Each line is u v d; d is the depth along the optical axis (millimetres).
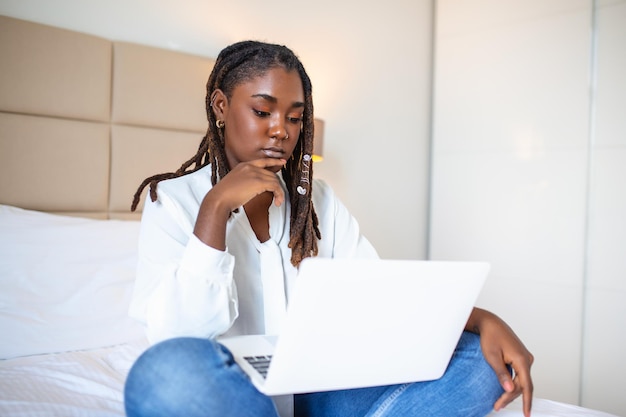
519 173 2441
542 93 2365
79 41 1791
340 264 578
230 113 954
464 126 2670
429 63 2883
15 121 1664
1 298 1340
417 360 723
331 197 1163
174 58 2006
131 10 1966
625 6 2131
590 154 2217
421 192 2854
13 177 1659
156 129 1970
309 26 2420
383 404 803
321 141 2203
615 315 2131
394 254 2744
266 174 815
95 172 1818
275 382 616
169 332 748
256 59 924
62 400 1007
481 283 708
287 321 585
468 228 2643
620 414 2107
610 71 2170
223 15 2182
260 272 979
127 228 1615
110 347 1394
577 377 2230
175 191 945
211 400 613
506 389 783
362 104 2600
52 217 1556
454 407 779
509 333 815
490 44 2562
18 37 1674
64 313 1383
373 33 2637
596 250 2191
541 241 2359
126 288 1487
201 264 764
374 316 640
